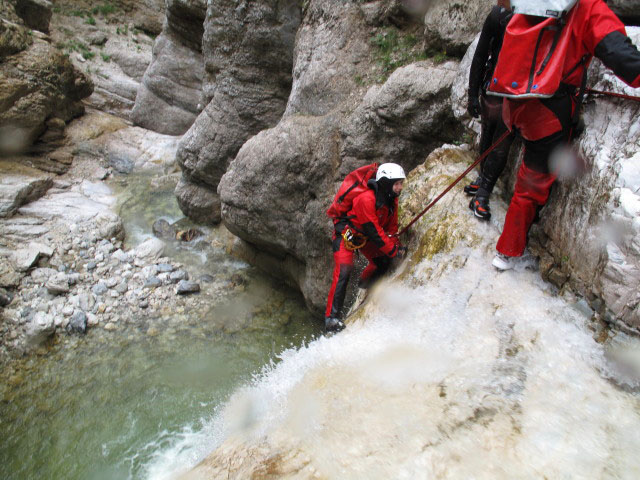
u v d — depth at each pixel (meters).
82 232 8.50
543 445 2.22
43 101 10.41
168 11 11.23
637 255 2.53
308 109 6.54
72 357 6.12
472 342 2.96
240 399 3.12
